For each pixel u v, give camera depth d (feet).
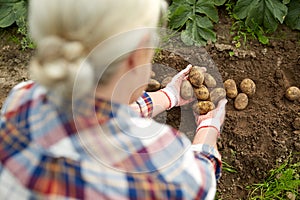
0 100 8.47
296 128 7.95
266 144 7.84
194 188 4.20
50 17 3.40
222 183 7.61
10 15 9.13
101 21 3.38
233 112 8.09
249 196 7.52
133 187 3.83
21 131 3.92
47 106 3.89
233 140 7.87
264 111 8.13
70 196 3.72
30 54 8.96
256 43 8.92
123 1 3.39
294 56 8.77
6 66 8.88
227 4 9.27
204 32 8.83
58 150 3.76
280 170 7.59
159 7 3.68
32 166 3.79
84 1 3.31
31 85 4.22
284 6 8.85
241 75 8.53
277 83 8.45
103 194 3.76
